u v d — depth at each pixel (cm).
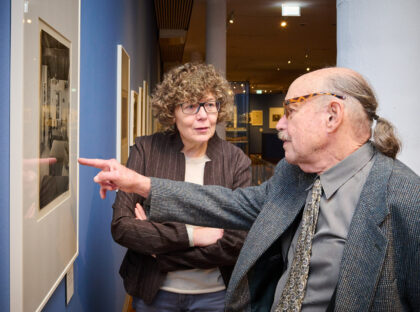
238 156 169
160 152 162
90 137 194
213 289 156
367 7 180
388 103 177
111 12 264
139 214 155
